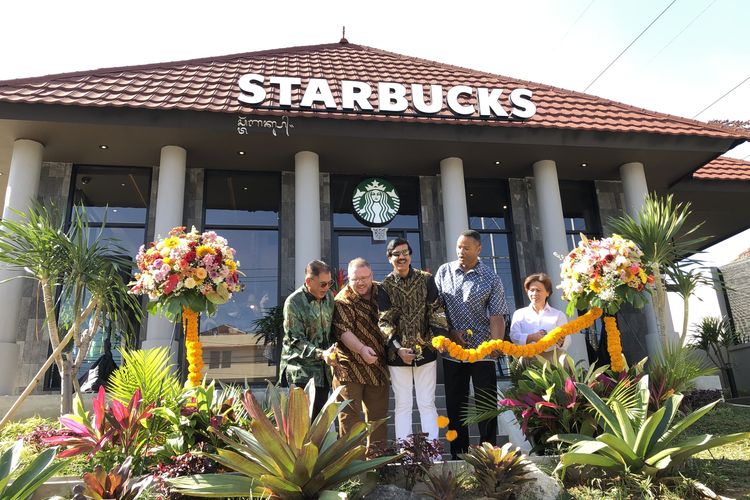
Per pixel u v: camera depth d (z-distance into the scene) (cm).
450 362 461
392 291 435
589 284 445
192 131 803
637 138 910
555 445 411
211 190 939
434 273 957
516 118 898
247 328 885
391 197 984
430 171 983
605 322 460
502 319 452
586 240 468
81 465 376
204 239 417
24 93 775
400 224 988
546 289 526
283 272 910
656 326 882
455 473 361
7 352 717
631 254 442
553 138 891
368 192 978
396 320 430
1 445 469
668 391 453
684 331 745
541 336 469
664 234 731
